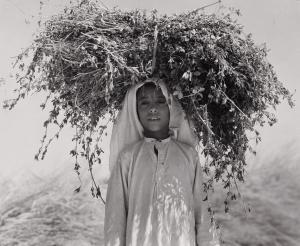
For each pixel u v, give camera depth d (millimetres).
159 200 2490
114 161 2727
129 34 2582
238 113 2621
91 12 2672
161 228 2451
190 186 2604
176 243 2451
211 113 2689
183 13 2701
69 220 4656
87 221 4684
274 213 4695
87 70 2586
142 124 2684
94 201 4770
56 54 2537
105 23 2596
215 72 2562
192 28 2553
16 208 4703
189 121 2705
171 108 2648
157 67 2604
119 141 2715
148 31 2568
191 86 2598
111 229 2535
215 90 2479
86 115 2785
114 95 2785
